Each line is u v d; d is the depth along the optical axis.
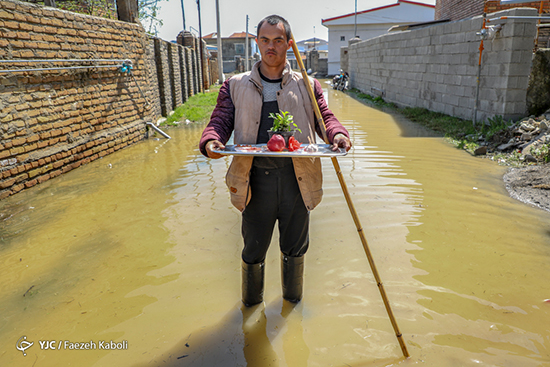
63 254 3.40
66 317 2.59
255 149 2.08
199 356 2.23
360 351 2.24
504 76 7.23
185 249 3.44
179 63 13.06
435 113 9.99
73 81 6.13
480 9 11.14
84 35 6.38
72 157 6.10
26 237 3.74
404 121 9.97
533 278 2.87
